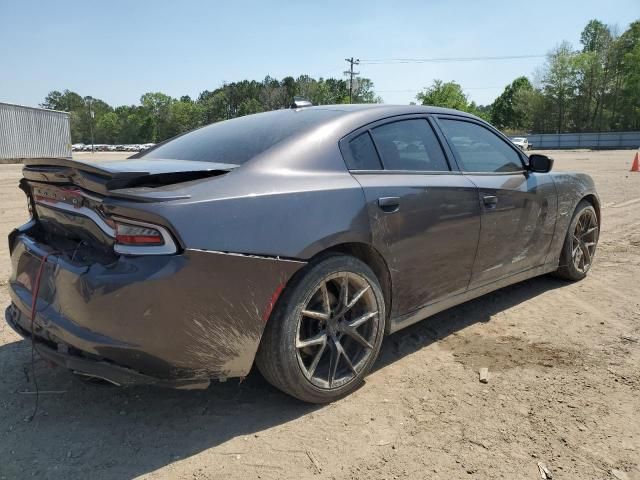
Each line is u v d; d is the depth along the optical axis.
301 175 2.66
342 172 2.81
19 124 29.83
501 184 3.68
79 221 2.46
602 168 21.45
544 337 3.65
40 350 2.49
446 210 3.22
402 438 2.48
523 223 3.91
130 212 2.18
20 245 2.78
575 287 4.76
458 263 3.39
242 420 2.63
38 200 2.78
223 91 133.00
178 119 127.00
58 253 2.51
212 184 2.39
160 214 2.16
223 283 2.29
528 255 4.09
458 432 2.52
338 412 2.70
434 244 3.17
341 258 2.69
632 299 4.43
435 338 3.64
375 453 2.37
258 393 2.90
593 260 5.73
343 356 2.78
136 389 2.94
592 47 82.12
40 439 2.46
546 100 79.62
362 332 2.92
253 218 2.38
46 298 2.49
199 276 2.23
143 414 2.68
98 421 2.61
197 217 2.24
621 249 6.25
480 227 3.48
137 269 2.17
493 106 102.19
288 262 2.46
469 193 3.38
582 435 2.50
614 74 75.69
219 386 2.97
